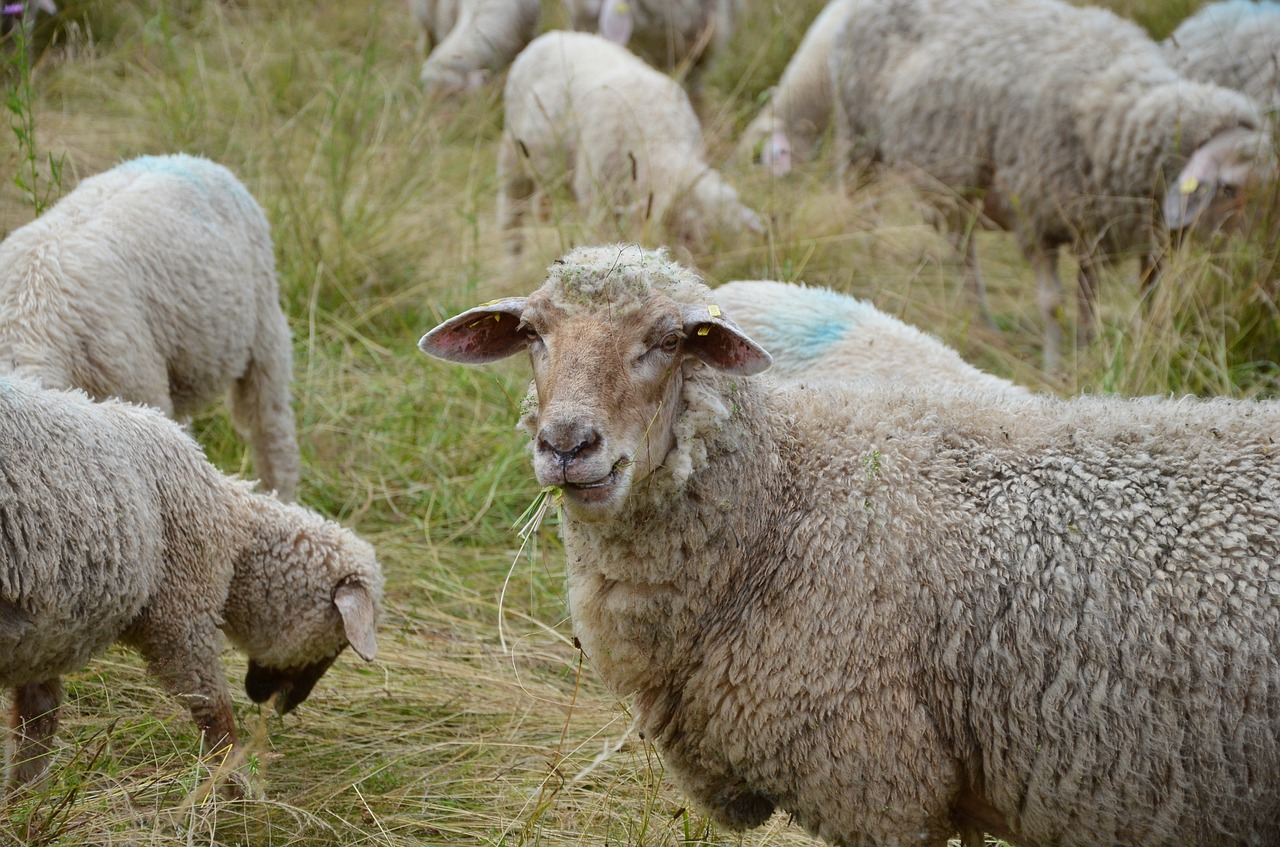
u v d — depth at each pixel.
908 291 6.80
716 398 2.93
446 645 4.79
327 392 6.35
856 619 2.89
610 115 7.56
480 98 9.83
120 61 9.38
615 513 2.78
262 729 3.38
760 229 6.89
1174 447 2.91
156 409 3.96
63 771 3.49
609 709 4.32
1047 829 2.91
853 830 2.94
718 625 3.00
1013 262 8.23
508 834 3.64
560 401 2.74
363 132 7.90
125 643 3.93
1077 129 6.69
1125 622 2.75
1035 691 2.80
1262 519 2.77
